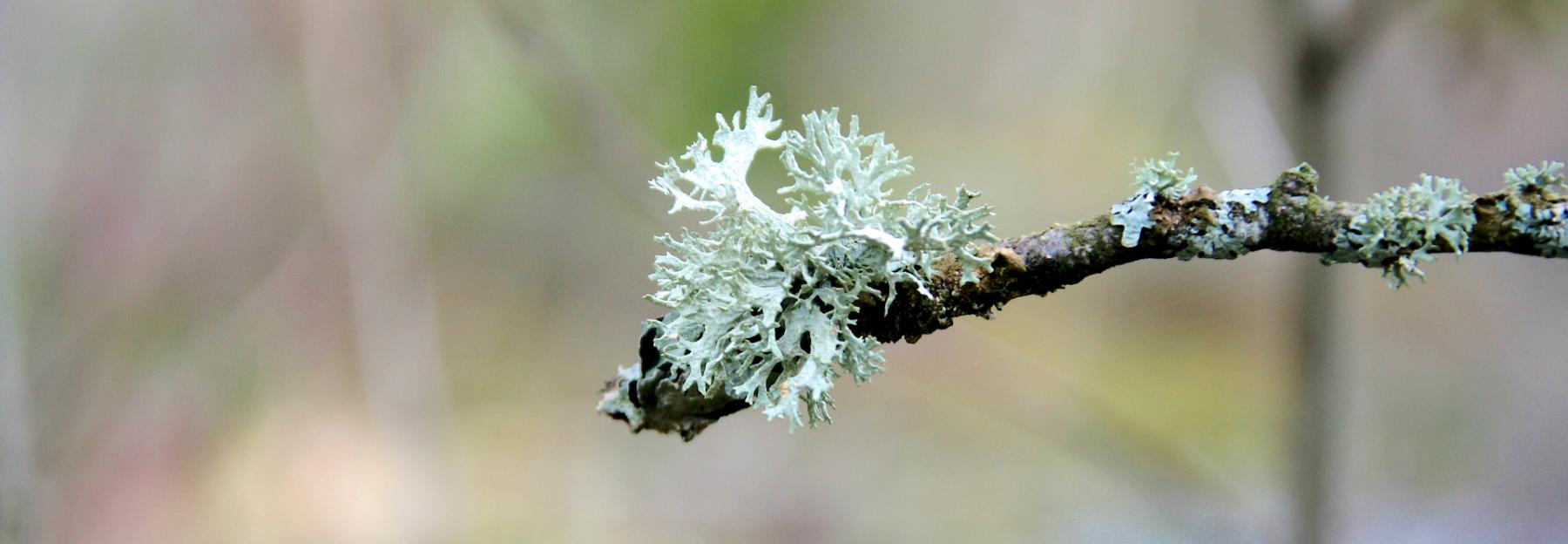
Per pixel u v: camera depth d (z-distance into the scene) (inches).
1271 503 49.7
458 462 65.0
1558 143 48.5
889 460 66.5
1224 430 59.3
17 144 55.5
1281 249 21.5
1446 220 21.2
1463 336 68.8
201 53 60.9
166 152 61.5
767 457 68.2
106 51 59.7
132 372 58.9
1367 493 59.0
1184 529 52.4
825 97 52.7
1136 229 21.5
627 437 69.9
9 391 38.4
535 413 70.0
